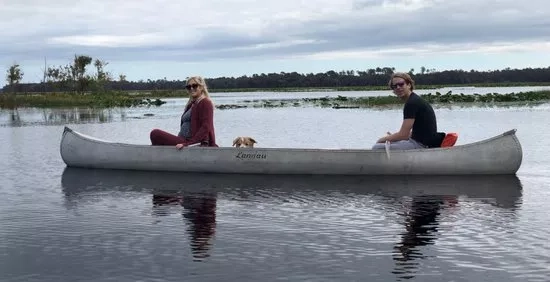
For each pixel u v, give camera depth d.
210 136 10.06
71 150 10.59
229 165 9.70
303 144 14.85
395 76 9.36
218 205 7.26
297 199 7.59
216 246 5.45
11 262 5.01
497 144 9.22
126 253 5.24
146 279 4.55
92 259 5.07
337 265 4.86
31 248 5.43
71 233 5.95
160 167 9.98
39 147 14.67
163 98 77.12
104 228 6.14
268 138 16.62
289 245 5.46
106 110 37.50
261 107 40.75
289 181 8.95
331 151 9.38
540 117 24.23
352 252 5.23
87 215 6.77
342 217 6.58
